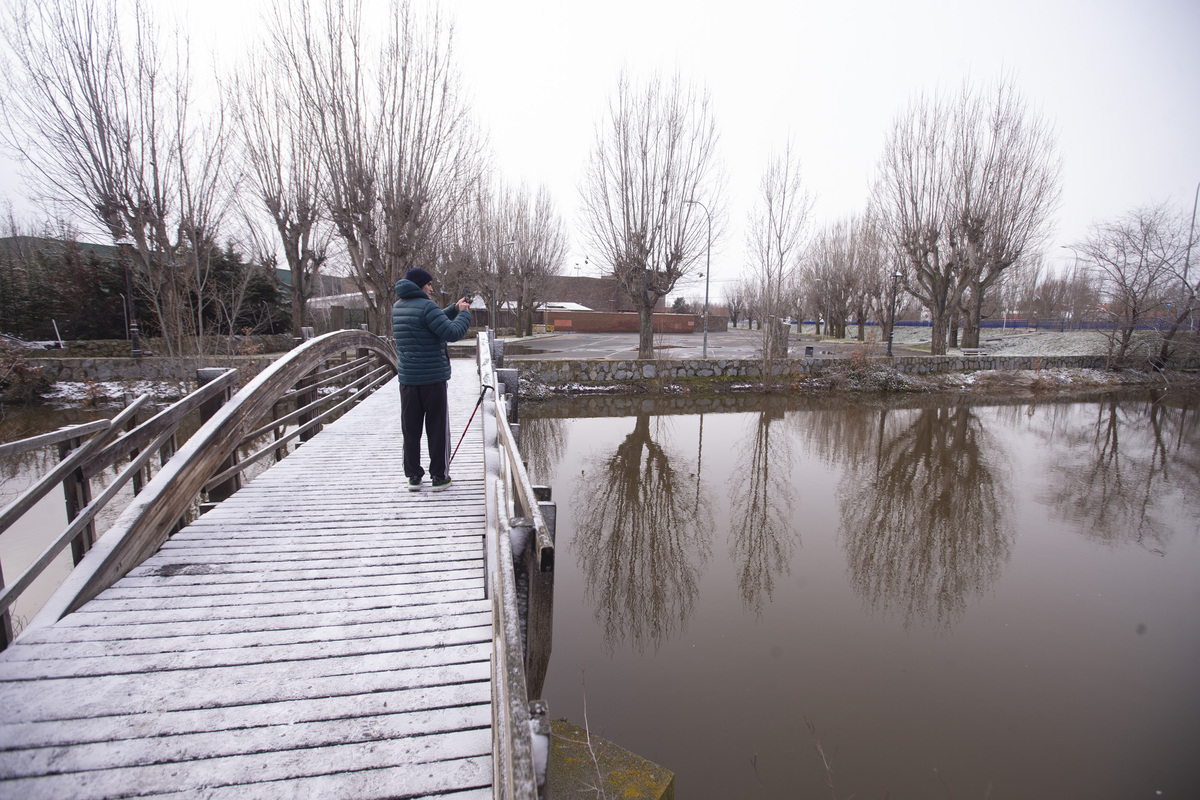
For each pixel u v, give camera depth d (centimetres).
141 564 309
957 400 2009
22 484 896
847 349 3070
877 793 366
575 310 4531
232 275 2195
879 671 503
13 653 227
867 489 1038
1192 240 2264
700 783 370
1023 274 5056
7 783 170
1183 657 530
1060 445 1384
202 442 371
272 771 178
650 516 898
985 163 2442
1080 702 466
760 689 474
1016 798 365
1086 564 737
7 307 1991
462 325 418
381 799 171
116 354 1911
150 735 190
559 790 326
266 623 256
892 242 2798
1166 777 388
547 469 1122
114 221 1127
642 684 479
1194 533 846
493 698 165
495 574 183
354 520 377
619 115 1953
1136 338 2608
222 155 1320
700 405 1817
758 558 748
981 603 633
